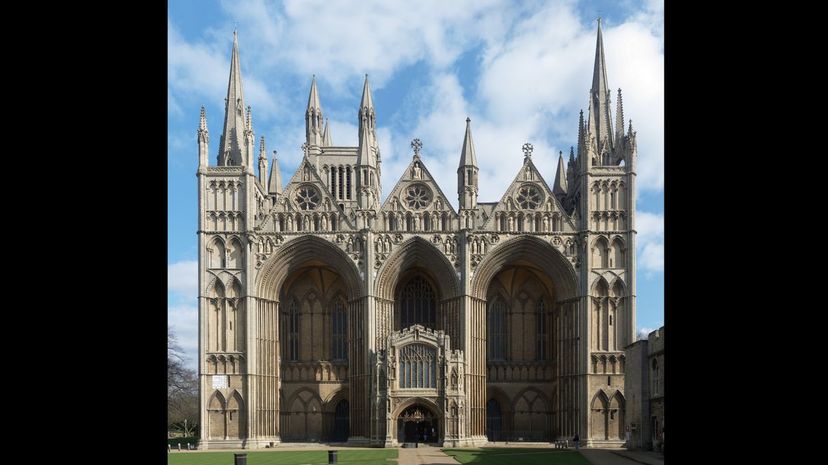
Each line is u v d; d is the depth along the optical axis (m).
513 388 86.00
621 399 76.25
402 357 75.06
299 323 87.88
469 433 75.44
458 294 78.62
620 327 77.81
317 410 86.00
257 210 82.56
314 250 81.00
